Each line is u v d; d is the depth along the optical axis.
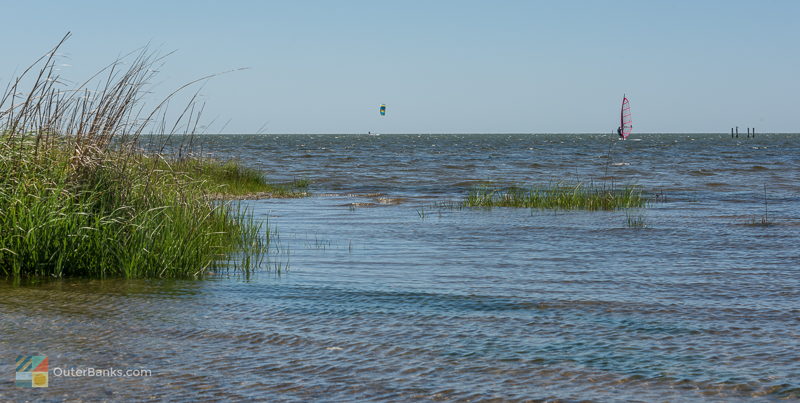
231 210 12.88
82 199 8.47
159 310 6.64
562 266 9.56
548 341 5.73
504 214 17.03
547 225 14.59
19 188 8.24
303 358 5.24
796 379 4.79
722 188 25.83
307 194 23.00
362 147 98.62
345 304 7.05
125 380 4.70
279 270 8.95
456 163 48.28
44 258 8.11
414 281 8.37
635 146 102.06
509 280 8.47
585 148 91.62
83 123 8.73
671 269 9.30
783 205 19.25
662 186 26.88
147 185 9.22
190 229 9.44
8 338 5.62
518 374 4.91
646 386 4.68
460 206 19.14
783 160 51.41
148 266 8.38
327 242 11.97
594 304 7.11
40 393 4.45
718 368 5.04
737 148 87.19
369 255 10.53
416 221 15.41
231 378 4.77
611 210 18.09
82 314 6.42
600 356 5.32
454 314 6.65
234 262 9.60
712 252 10.88
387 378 4.81
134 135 9.20
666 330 6.10
